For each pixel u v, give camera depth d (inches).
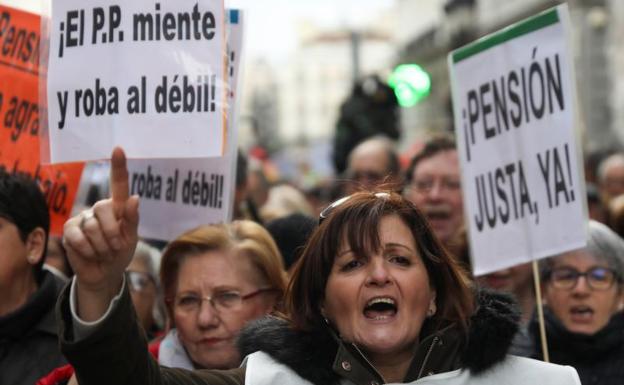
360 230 117.1
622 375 172.4
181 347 159.3
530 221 169.2
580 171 161.9
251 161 314.5
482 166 176.7
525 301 194.9
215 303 152.6
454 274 120.8
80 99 139.4
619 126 968.3
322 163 922.1
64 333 105.3
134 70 138.4
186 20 138.3
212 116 136.9
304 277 119.9
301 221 190.4
